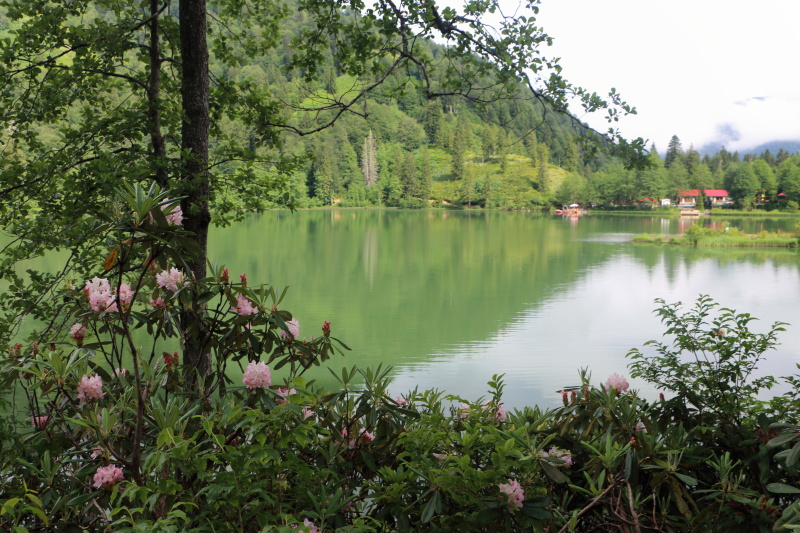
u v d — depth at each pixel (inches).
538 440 102.2
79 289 111.2
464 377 547.5
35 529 82.4
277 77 4350.4
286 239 2236.7
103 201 212.8
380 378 98.7
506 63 228.2
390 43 256.5
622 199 5442.9
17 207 216.1
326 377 519.2
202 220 204.1
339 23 260.2
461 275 1385.3
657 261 1674.5
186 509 78.7
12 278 212.8
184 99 214.8
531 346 679.7
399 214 4490.7
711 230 2368.4
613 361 601.0
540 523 81.7
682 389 122.7
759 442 107.8
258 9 282.0
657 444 94.0
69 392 94.0
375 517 91.8
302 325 826.2
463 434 89.8
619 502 90.0
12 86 237.6
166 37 269.9
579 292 1137.4
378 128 5979.3
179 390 100.3
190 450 76.4
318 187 5152.6
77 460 83.1
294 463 82.7
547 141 6707.7
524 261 1668.3
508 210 5472.4
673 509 97.7
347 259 1657.2
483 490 84.4
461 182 5713.6
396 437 98.1
